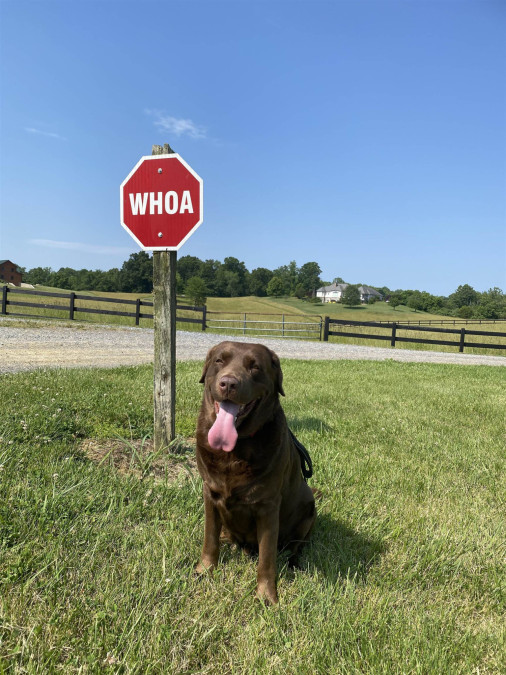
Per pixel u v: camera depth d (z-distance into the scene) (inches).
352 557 124.3
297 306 4990.2
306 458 144.3
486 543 138.1
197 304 3334.2
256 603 101.3
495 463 214.5
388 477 186.7
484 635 98.0
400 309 5482.3
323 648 87.7
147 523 128.3
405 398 353.7
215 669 81.7
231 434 98.5
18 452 152.6
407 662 86.0
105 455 171.8
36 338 566.6
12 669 73.9
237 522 110.0
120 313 882.8
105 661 78.7
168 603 94.8
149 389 282.7
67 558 102.8
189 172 181.2
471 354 891.4
